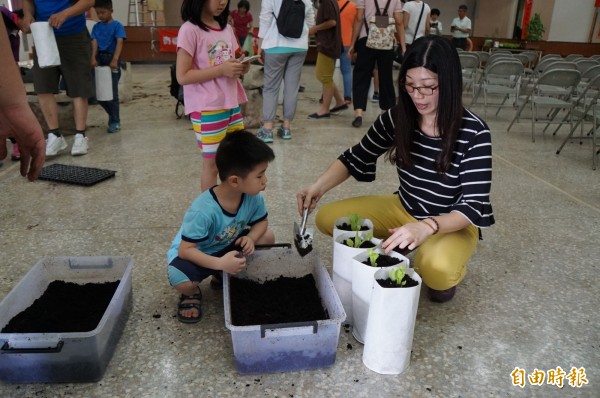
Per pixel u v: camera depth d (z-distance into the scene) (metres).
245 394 1.52
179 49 2.46
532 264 2.42
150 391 1.53
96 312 1.75
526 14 15.14
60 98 4.74
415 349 1.76
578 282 2.26
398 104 1.84
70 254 2.37
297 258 2.03
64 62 3.77
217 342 1.77
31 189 3.23
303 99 7.33
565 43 13.84
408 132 1.85
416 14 6.48
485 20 17.28
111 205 3.00
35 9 3.76
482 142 1.78
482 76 6.78
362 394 1.53
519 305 2.06
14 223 2.71
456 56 1.64
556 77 4.99
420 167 1.94
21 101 1.15
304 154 4.22
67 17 3.57
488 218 1.80
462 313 1.99
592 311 2.03
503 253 2.52
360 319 1.72
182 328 1.85
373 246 1.87
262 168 1.69
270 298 1.91
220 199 1.80
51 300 1.81
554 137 5.22
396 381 1.59
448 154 1.77
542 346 1.80
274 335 1.54
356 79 5.23
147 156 4.07
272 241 2.15
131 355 1.69
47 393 1.50
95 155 4.07
